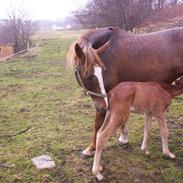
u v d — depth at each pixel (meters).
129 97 2.00
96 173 2.03
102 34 2.09
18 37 10.62
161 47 2.10
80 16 6.44
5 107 3.60
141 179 2.03
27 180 2.05
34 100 3.85
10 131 2.87
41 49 9.07
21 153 2.40
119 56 2.09
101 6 6.14
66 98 3.86
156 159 2.24
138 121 2.95
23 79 5.11
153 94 2.07
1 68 6.24
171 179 2.01
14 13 11.00
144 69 2.11
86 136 2.68
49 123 3.02
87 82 2.01
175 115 3.08
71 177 2.07
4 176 2.10
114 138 2.58
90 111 3.32
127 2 6.03
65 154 2.36
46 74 5.44
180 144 2.46
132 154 2.32
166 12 6.78
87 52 1.91
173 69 2.14
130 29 6.17
